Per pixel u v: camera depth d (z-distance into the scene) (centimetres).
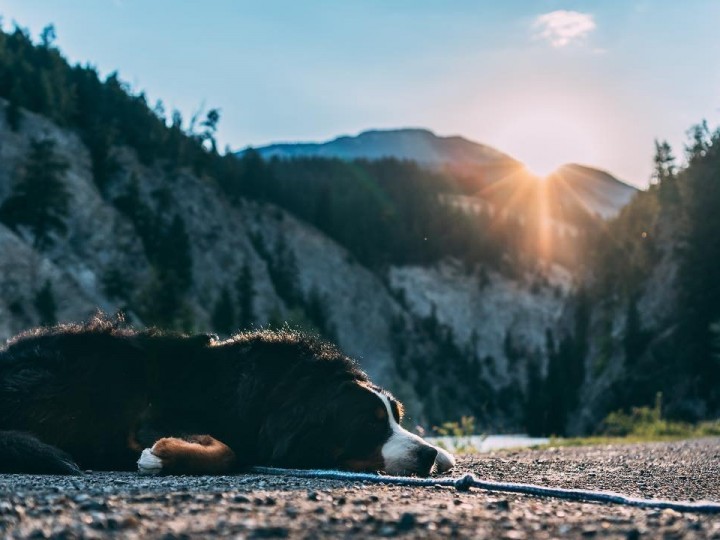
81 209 8156
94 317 698
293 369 632
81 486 446
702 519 375
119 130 10969
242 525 315
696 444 1393
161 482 485
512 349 14912
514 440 5334
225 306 8019
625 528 339
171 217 9919
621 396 6844
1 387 618
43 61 11969
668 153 10038
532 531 330
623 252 8981
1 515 328
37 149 7188
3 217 7069
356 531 315
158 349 659
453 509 376
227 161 13150
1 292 5691
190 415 641
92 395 623
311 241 13200
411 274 15662
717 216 6781
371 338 12344
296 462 604
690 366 6300
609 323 8281
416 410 10825
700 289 6431
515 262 17512
